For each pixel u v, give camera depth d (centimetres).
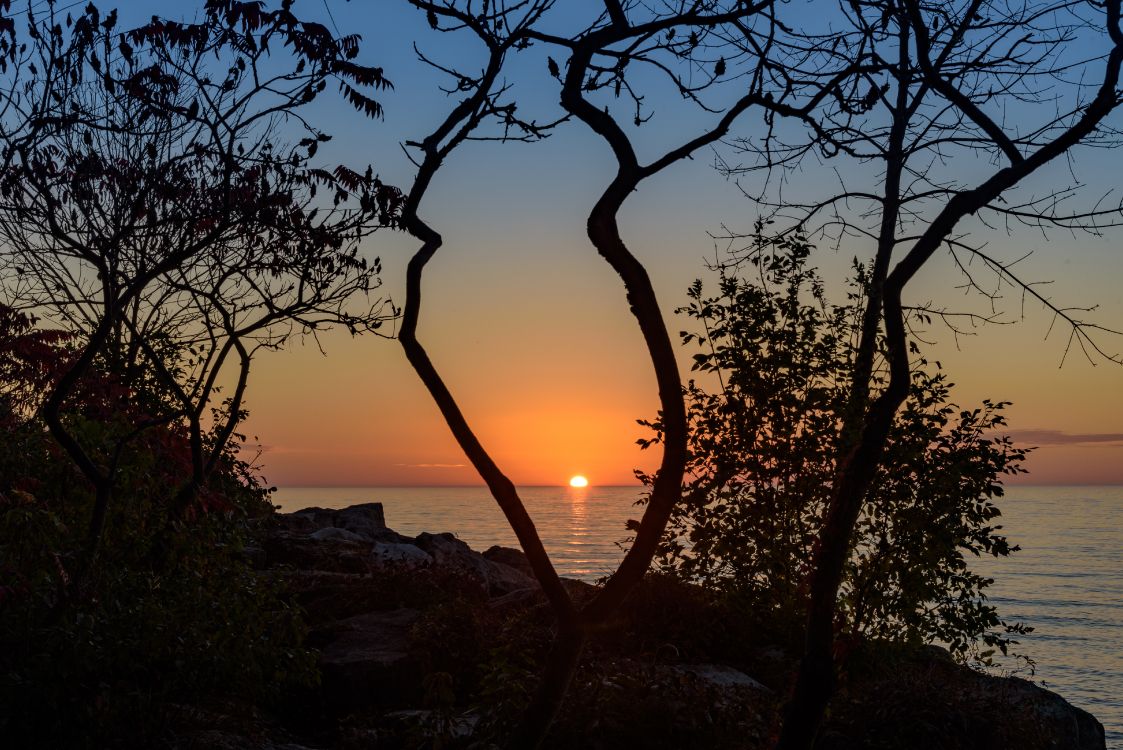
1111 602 10406
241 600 810
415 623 1084
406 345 419
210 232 891
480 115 474
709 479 1103
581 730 667
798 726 543
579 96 443
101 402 937
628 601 1070
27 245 869
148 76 805
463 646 978
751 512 1082
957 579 1037
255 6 774
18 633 691
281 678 816
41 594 716
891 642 1034
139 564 831
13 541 708
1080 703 5006
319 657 851
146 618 725
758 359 1098
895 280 578
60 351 893
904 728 754
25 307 948
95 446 873
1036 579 13238
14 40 782
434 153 464
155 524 862
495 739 661
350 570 1526
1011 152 596
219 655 737
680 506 1107
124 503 833
